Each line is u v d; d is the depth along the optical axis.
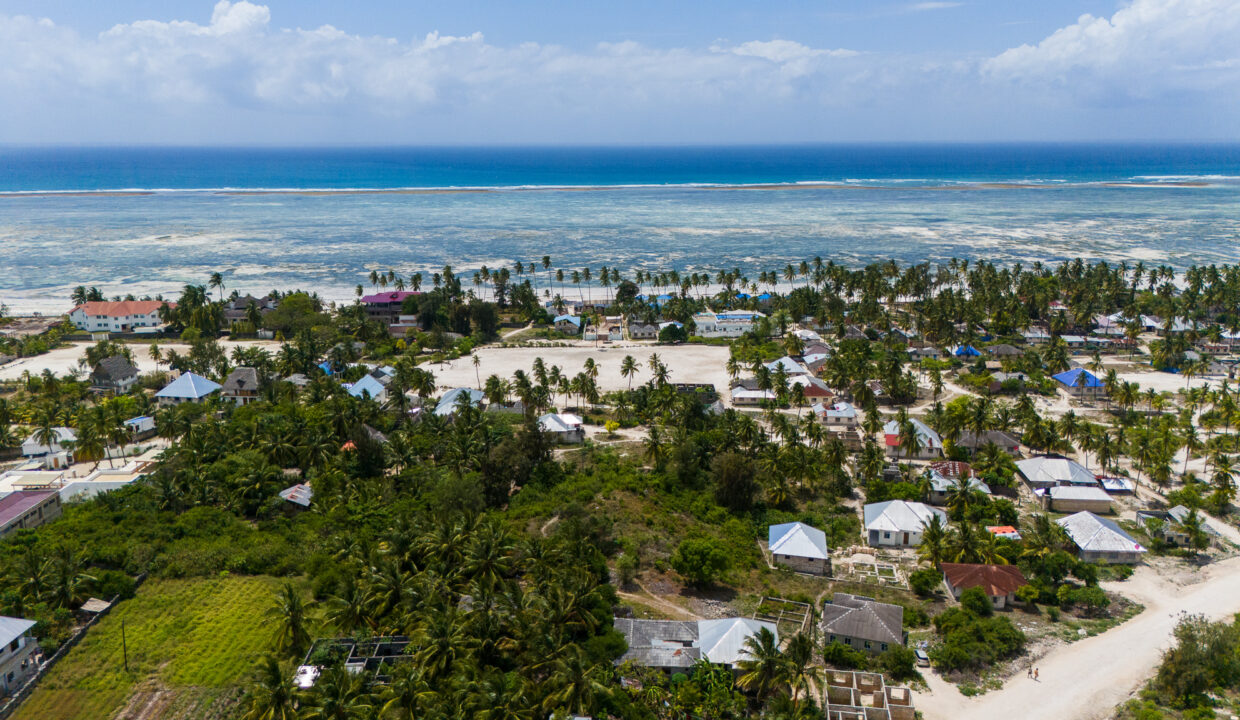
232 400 190.88
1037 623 105.38
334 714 76.00
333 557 113.00
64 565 102.38
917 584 112.62
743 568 118.69
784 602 107.44
